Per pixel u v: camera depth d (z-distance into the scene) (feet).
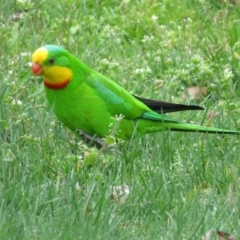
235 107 37.88
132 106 33.63
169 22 46.80
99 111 32.71
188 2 48.93
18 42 43.34
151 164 32.07
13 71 38.63
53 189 28.99
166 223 27.94
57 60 31.94
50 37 43.98
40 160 31.45
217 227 27.40
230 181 31.07
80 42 43.83
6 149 32.09
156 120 34.30
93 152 30.91
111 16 47.01
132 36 45.96
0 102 35.37
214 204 29.14
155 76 41.73
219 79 40.42
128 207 28.76
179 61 42.65
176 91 40.78
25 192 28.53
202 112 38.42
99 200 28.02
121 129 33.63
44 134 32.81
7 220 26.91
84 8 47.52
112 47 44.34
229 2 49.19
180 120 38.04
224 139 35.04
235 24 45.96
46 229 26.32
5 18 46.21
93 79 32.78
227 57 42.52
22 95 36.19
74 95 32.35
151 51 43.80
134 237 26.58
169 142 33.53
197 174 31.50
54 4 47.39
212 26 46.06
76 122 32.89
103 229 26.63
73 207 27.84
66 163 31.32
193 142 34.60
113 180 30.32
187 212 28.27
